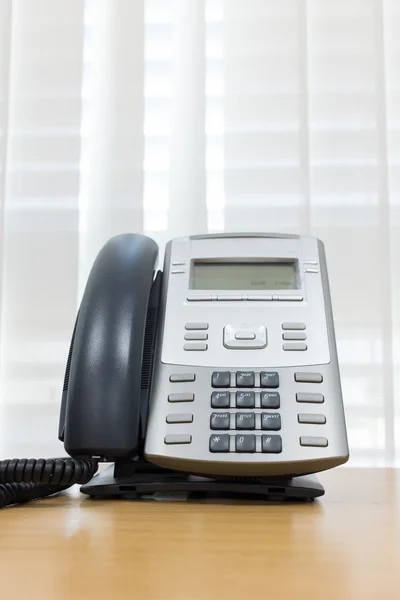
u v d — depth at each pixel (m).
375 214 0.90
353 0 0.95
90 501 0.42
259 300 0.49
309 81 0.94
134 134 0.92
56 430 0.88
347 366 0.87
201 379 0.44
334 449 0.41
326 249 0.90
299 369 0.45
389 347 0.88
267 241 0.54
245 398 0.43
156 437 0.42
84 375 0.44
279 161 0.92
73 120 0.94
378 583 0.21
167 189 0.92
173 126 0.93
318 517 0.35
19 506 0.40
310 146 0.92
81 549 0.26
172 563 0.23
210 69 0.94
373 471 0.64
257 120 0.93
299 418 0.42
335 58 0.94
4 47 0.95
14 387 0.89
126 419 0.43
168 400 0.43
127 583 0.20
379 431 0.86
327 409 0.43
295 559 0.24
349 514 0.36
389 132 0.94
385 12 0.96
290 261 0.53
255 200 0.91
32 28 0.96
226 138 0.93
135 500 0.42
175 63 0.95
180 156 0.92
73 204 0.92
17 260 0.91
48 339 0.90
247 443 0.41
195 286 0.52
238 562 0.24
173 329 0.47
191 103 0.93
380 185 0.91
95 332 0.45
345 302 0.89
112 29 0.95
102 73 0.94
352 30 0.95
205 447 0.41
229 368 0.45
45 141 0.93
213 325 0.47
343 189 0.91
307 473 0.42
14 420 0.89
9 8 0.96
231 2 0.95
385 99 0.93
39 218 0.92
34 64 0.95
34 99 0.95
